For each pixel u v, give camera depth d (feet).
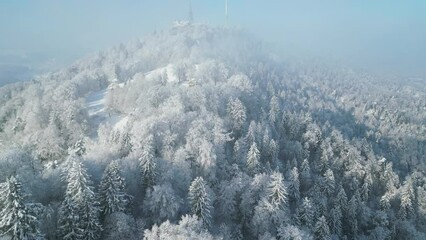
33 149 373.40
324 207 291.79
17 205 159.74
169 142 308.60
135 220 224.33
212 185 282.97
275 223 247.09
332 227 289.33
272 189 258.37
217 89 470.39
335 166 399.85
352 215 314.55
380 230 310.65
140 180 254.88
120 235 198.39
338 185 354.54
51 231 193.98
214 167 289.53
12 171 223.51
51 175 236.43
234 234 247.70
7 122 507.30
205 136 320.29
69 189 194.49
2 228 166.91
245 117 399.65
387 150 591.37
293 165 364.17
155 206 225.97
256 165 309.22
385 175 412.98
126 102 480.64
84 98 538.88
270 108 506.89
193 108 416.46
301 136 449.06
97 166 247.70
